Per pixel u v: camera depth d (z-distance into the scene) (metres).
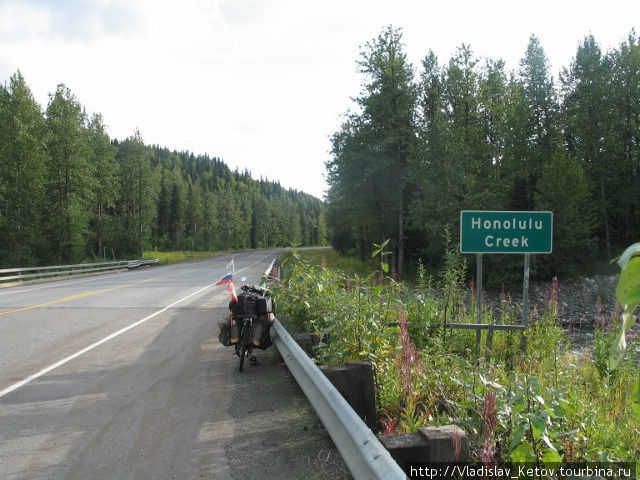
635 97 37.97
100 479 3.68
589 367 7.32
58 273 29.16
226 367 7.26
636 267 0.74
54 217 42.31
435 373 4.97
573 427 3.83
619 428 4.32
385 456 2.60
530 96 41.78
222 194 130.00
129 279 26.84
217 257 75.31
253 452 4.15
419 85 33.72
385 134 32.44
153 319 11.86
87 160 47.09
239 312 7.14
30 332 10.06
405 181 33.03
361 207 34.09
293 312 9.38
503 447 3.41
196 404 5.50
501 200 31.48
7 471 3.84
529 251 8.18
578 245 30.25
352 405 4.34
